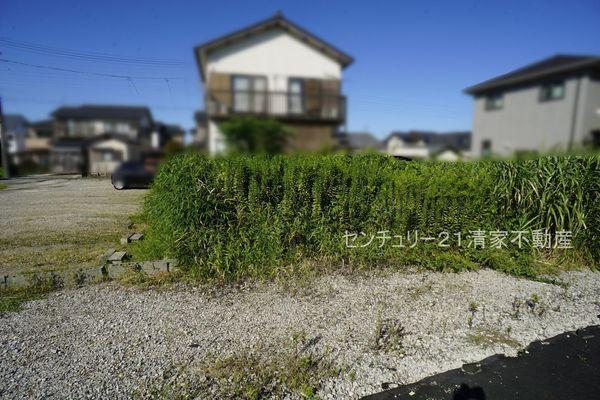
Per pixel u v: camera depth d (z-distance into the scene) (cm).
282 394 188
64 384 188
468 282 352
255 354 220
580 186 412
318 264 366
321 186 362
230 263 336
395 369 215
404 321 269
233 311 274
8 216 628
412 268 380
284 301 293
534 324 276
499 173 435
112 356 213
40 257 390
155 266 338
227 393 185
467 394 197
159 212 424
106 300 287
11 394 179
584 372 221
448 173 409
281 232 352
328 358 219
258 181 347
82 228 537
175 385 190
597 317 294
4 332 236
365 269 370
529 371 220
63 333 237
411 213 391
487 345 246
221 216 337
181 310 273
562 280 372
